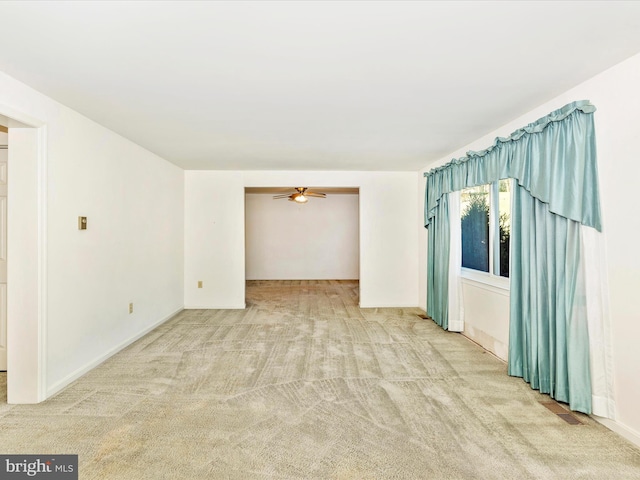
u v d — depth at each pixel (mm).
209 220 5277
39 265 2330
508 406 2320
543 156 2381
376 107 2580
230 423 2115
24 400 2332
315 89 2238
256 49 1734
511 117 2809
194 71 1979
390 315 4875
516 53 1789
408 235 5402
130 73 2006
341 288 7242
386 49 1741
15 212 2307
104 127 3090
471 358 3215
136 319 3752
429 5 1387
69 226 2635
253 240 8367
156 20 1481
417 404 2355
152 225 4148
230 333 4000
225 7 1390
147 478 1646
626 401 1943
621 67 1901
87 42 1661
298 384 2660
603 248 2045
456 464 1750
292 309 5258
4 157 2695
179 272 5074
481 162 3299
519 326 2764
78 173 2732
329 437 1977
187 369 2941
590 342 2107
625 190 1906
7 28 1537
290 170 5250
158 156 4285
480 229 3781
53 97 2381
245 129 3135
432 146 3770
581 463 1756
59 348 2539
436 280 4449
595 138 2070
